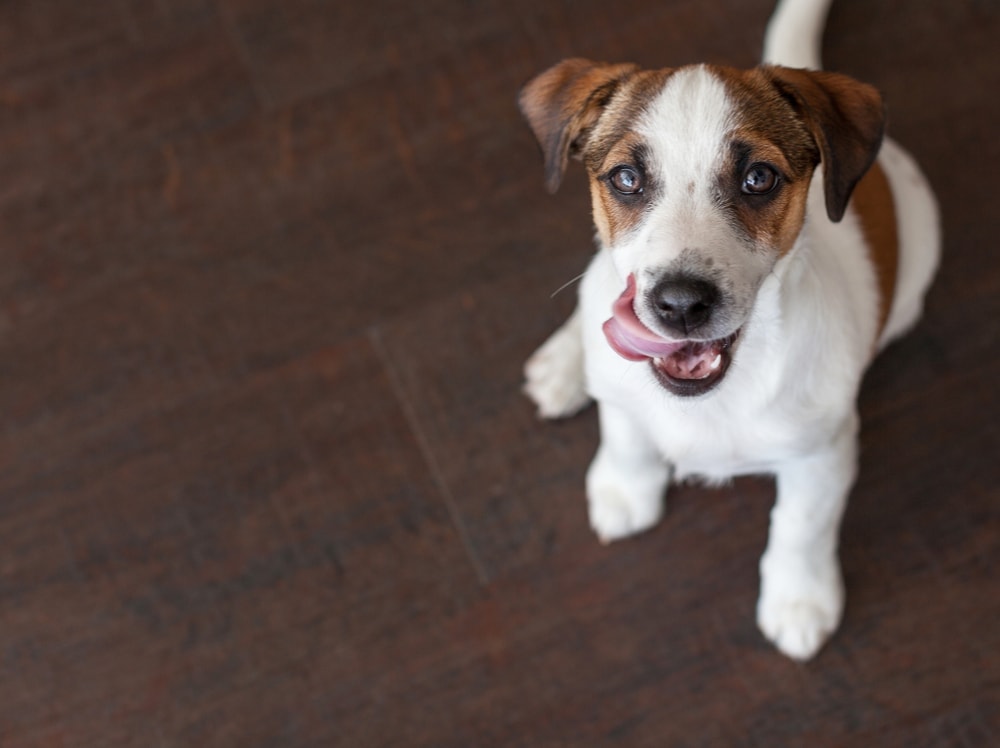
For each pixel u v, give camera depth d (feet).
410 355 3.38
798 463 2.91
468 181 3.51
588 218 3.45
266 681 3.15
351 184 3.53
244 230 3.50
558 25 3.64
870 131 2.69
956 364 3.30
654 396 2.83
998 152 3.47
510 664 3.14
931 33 3.58
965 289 3.35
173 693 3.15
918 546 3.18
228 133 3.59
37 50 3.68
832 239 2.85
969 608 3.13
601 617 3.17
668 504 3.25
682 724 3.09
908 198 3.05
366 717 3.12
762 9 3.60
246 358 3.39
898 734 3.06
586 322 2.87
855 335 2.84
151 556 3.24
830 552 3.09
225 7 3.70
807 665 3.11
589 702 3.11
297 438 3.32
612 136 2.65
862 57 3.57
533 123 2.81
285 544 3.25
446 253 3.46
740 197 2.59
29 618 3.21
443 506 3.26
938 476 3.22
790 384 2.77
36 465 3.32
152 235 3.51
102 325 3.43
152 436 3.33
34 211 3.53
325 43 3.66
